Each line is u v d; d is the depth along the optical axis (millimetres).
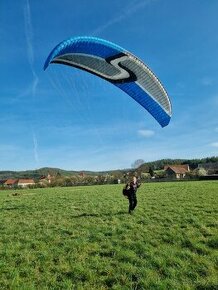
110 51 17047
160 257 10789
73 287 8930
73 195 39688
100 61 18047
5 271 10266
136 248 12047
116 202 27422
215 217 17328
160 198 29297
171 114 20344
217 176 80812
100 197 33844
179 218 17359
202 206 21859
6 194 53406
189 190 38500
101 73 19312
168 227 15266
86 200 30781
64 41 14781
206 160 176875
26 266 10594
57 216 20562
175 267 9953
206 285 8609
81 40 15594
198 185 50062
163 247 11992
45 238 14281
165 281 8961
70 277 9602
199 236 13211
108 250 11953
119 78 19344
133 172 20781
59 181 99312
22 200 35312
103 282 9219
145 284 8812
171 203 24625
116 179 94625
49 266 10508
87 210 22719
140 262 10500
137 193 37875
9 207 27562
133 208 20406
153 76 18328
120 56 17359
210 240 12398
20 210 24875
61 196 38750
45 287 8938
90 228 15945
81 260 10969
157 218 17797
